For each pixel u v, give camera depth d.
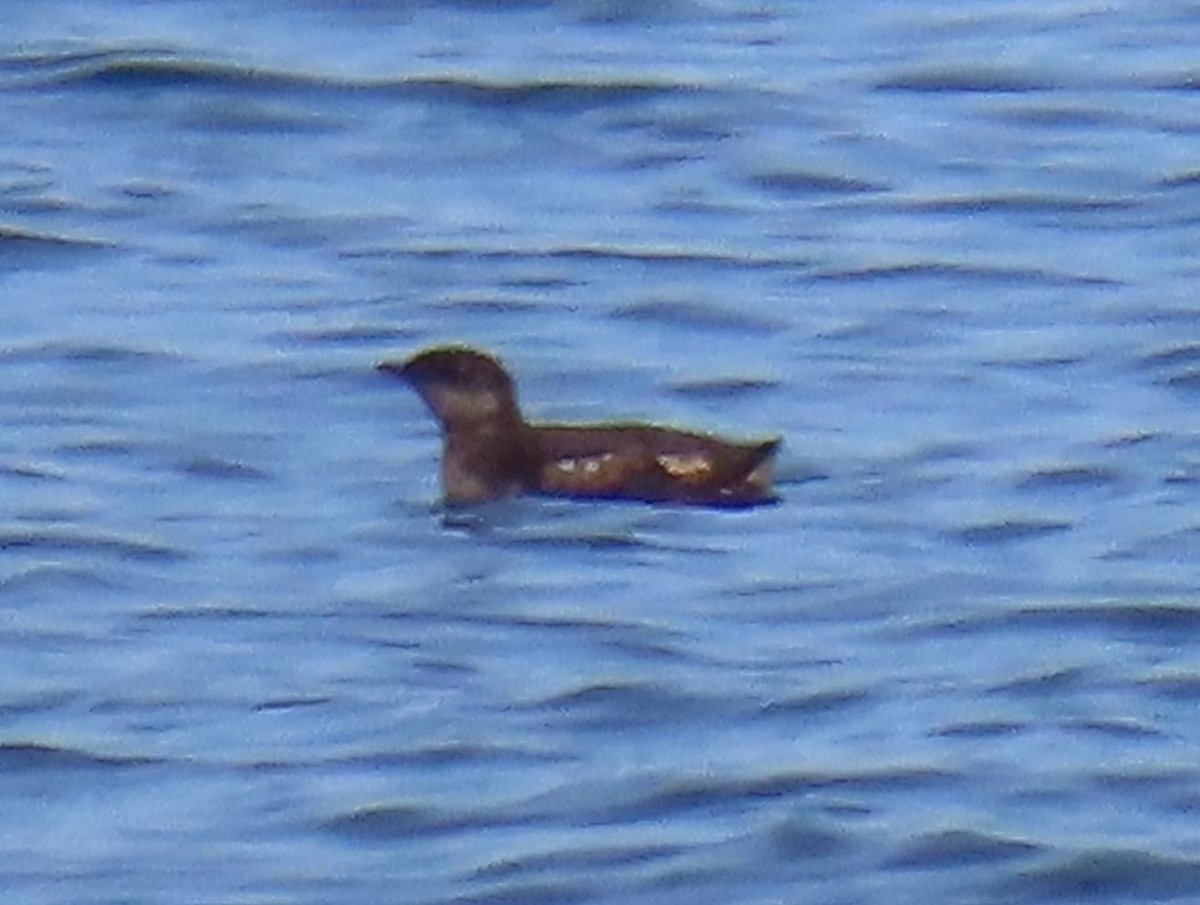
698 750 15.85
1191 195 24.72
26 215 24.38
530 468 18.69
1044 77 27.39
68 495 19.02
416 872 14.73
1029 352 21.38
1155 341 21.47
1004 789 15.38
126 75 27.23
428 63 27.66
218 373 21.03
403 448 19.69
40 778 15.67
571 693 16.42
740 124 26.42
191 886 14.66
